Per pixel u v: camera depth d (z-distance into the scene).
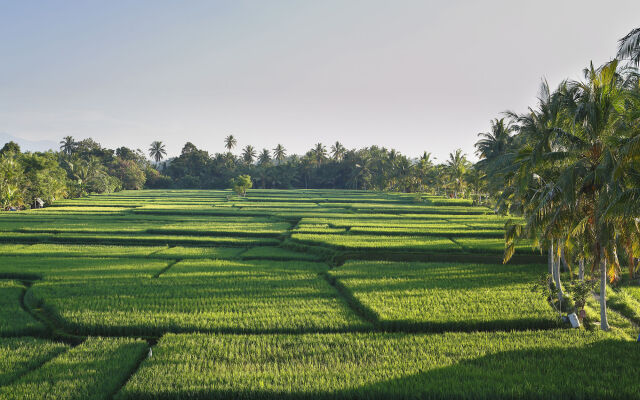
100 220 58.28
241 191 103.38
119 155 161.25
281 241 44.16
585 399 13.43
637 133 15.77
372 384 14.12
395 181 127.62
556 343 17.50
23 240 43.59
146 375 14.74
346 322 19.98
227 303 22.81
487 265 32.19
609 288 26.64
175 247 40.81
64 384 14.18
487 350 16.92
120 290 24.94
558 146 19.55
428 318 19.95
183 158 164.75
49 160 89.50
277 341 17.95
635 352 16.53
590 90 17.42
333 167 161.25
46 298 23.14
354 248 37.19
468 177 80.75
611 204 15.70
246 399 13.62
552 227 19.34
